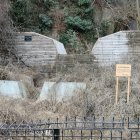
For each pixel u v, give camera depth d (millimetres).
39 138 10891
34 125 10352
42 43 19812
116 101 15164
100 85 16375
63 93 16328
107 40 19766
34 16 26234
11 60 19250
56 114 14117
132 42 19703
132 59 19188
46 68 19484
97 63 19359
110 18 28094
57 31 26531
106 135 11273
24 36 19906
